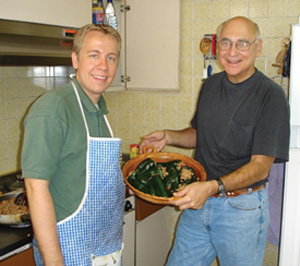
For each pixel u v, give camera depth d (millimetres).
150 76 2328
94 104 1228
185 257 1680
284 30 1938
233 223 1496
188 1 2176
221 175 1575
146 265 2221
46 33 1554
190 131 1869
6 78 1944
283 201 1626
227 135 1516
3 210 1519
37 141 1025
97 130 1217
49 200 1044
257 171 1360
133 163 1580
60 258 1083
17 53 1350
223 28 1480
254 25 1455
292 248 1648
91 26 1158
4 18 1370
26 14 1460
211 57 2139
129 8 2316
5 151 1993
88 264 1217
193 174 1482
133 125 2523
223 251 1563
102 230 1248
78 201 1155
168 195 1371
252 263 1529
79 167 1145
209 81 1679
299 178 1568
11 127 2008
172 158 1640
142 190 1378
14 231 1417
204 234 1623
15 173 2029
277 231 1957
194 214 1622
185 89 2277
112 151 1192
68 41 1636
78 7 1731
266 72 2014
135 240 2074
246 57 1431
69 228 1155
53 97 1095
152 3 2230
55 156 1055
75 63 1208
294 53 1483
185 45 2227
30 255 1400
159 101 2385
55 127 1049
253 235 1505
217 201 1522
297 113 1524
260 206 1504
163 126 2404
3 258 1313
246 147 1489
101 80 1163
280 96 1418
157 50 2270
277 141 1391
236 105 1504
